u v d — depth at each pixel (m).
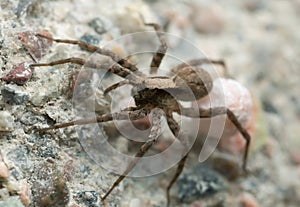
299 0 0.12
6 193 0.09
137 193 0.09
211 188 0.10
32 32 0.09
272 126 0.11
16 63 0.09
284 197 0.10
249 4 0.11
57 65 0.09
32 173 0.09
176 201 0.10
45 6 0.10
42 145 0.09
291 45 0.11
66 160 0.09
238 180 0.10
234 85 0.10
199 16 0.11
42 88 0.09
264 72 0.11
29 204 0.09
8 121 0.09
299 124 0.11
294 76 0.11
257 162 0.10
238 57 0.11
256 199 0.10
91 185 0.09
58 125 0.09
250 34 0.11
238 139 0.10
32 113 0.09
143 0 0.11
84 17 0.10
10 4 0.09
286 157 0.10
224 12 0.11
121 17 0.10
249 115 0.10
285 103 0.11
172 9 0.11
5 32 0.09
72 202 0.09
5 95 0.09
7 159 0.09
